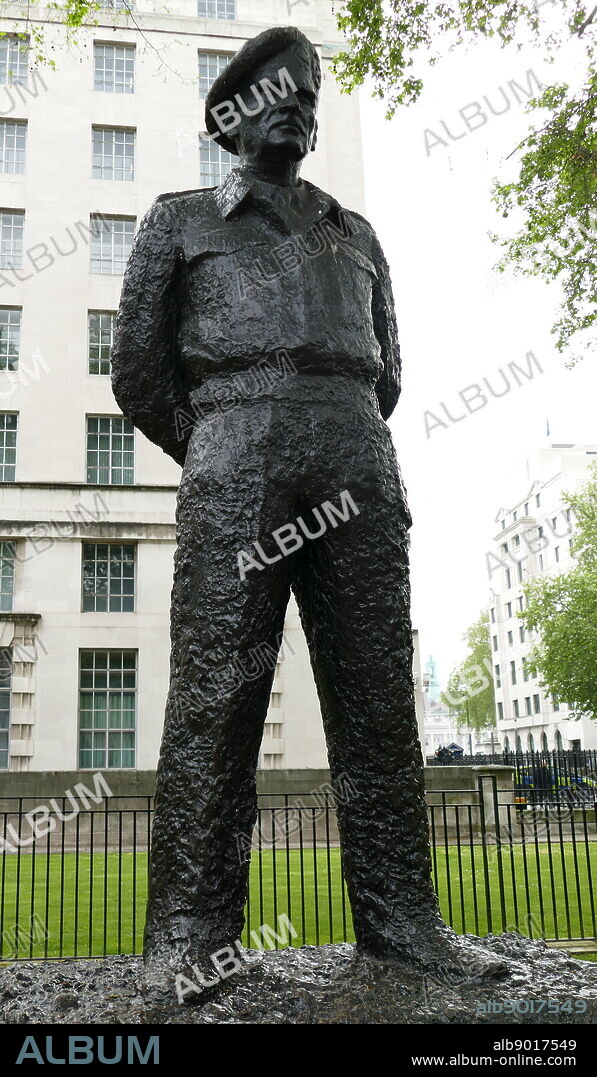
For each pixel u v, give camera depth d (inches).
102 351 789.9
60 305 781.9
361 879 111.6
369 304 122.9
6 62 802.2
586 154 319.9
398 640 113.7
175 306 120.8
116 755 729.0
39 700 711.1
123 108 820.0
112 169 814.5
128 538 753.0
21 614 716.7
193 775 105.2
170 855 104.6
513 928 261.1
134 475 776.3
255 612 107.9
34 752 700.0
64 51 805.9
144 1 815.7
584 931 261.6
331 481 112.0
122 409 126.2
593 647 890.7
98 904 312.2
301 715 722.8
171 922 102.3
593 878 367.2
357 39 305.7
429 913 110.5
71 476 757.9
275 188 120.1
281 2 852.0
